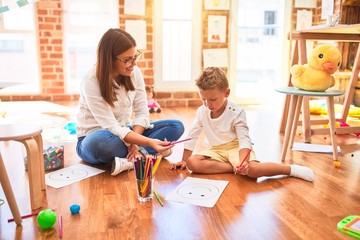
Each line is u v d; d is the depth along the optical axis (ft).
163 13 12.22
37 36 12.32
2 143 7.16
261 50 13.62
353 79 8.09
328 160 6.23
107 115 5.27
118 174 5.30
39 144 4.53
